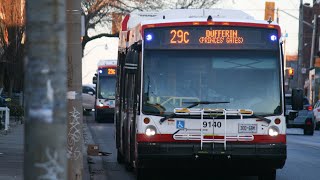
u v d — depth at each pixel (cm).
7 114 5709
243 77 2755
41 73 1020
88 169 3541
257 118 2723
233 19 2781
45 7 1033
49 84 1020
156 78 2734
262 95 2756
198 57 2747
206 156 2700
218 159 2709
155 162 2720
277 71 2767
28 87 1023
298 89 2844
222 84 2742
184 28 2758
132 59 2747
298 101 2836
